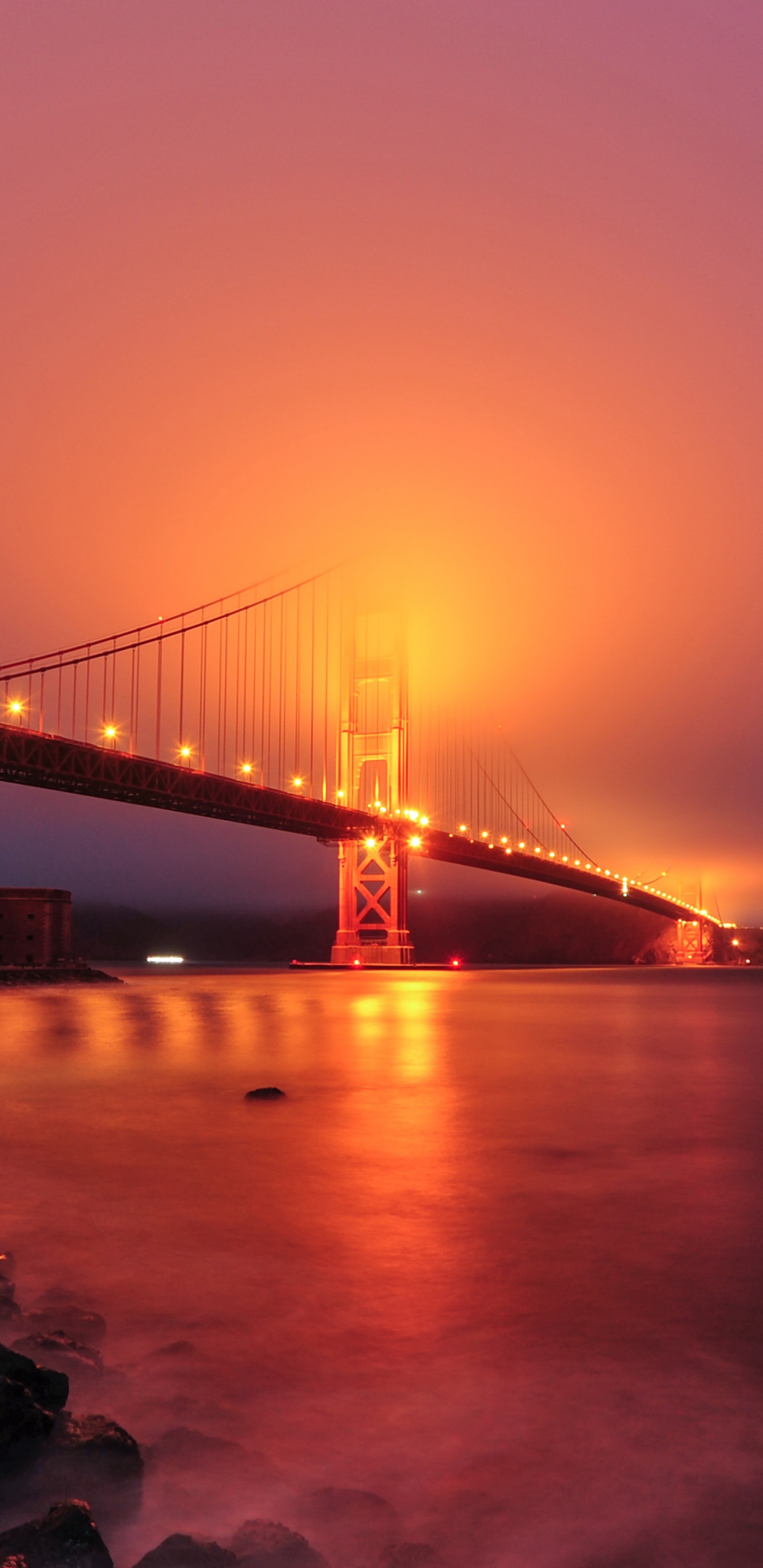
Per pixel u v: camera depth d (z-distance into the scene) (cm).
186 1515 368
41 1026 2961
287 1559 329
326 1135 1157
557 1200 844
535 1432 430
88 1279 632
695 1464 403
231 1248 700
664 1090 1577
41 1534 326
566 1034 2770
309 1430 433
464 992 6022
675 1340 529
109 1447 393
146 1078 1717
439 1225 759
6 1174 947
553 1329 545
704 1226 757
